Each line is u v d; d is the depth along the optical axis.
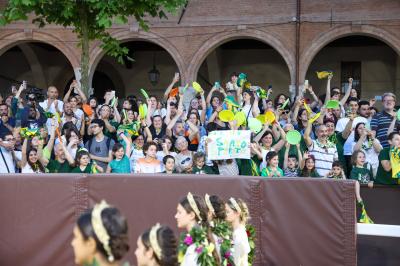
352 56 34.81
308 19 29.66
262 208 10.28
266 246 10.27
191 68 30.34
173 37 30.50
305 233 10.23
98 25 17.08
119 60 17.78
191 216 7.79
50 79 37.09
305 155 13.80
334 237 10.17
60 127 16.53
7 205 10.51
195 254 7.39
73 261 10.36
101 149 14.95
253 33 30.03
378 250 10.38
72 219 10.41
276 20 29.83
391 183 12.52
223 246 8.08
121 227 4.63
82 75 17.05
